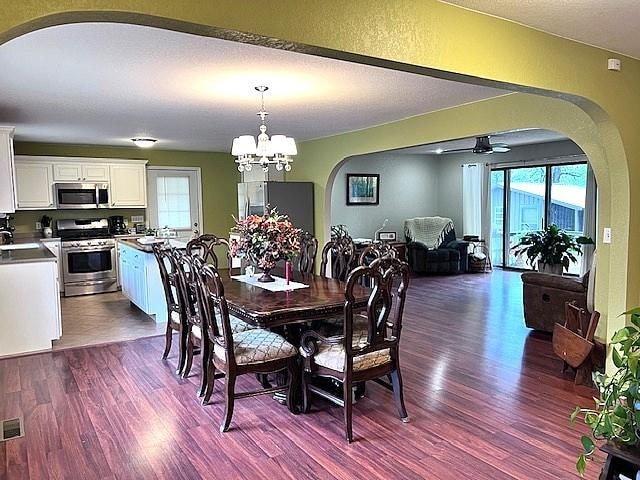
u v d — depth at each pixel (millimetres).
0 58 3023
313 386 3342
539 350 4488
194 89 3916
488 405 3301
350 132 6375
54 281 4637
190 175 8812
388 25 2150
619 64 3100
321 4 1976
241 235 3918
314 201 7293
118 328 5367
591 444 1687
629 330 1646
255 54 3008
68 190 7266
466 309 6191
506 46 2551
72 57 3021
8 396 3535
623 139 3209
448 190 10531
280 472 2516
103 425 3064
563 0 2307
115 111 4797
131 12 1600
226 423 2967
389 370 3078
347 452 2711
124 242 6523
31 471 2547
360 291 3580
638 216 3361
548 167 8695
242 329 3602
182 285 3680
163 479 2465
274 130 6270
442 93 4156
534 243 6336
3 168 4535
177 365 4168
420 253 9031
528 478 2428
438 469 2521
